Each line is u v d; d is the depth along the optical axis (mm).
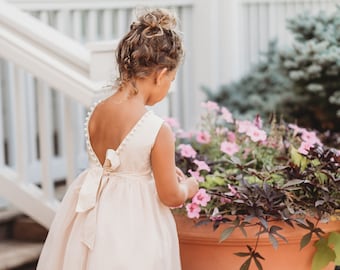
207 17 6000
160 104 3930
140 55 2676
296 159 3145
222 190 3154
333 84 4805
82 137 5160
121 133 2719
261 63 5496
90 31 5371
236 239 2906
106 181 2760
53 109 5680
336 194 3082
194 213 2965
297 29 4988
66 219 2828
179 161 3447
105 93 3543
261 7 6090
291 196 3004
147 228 2699
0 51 3705
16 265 3910
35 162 4953
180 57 2764
